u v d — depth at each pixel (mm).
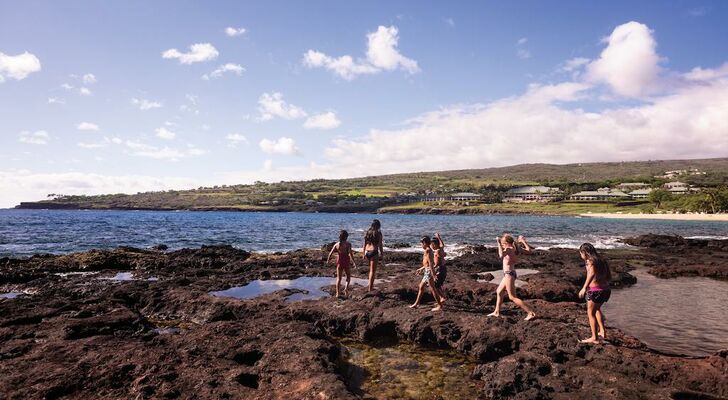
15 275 17859
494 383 7305
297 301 12766
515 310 11797
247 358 8391
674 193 151375
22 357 7934
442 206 171500
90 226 67250
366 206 181625
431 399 7176
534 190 192125
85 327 10188
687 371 7312
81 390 6676
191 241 43438
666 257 29016
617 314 12656
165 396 6492
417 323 10445
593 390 7004
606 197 161875
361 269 20109
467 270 21734
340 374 8164
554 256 27047
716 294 15977
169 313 12969
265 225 76500
